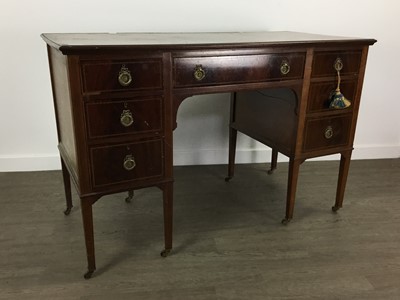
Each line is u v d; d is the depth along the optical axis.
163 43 1.18
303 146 1.55
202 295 1.23
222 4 1.96
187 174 2.14
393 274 1.36
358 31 2.13
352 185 2.05
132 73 1.14
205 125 2.19
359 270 1.37
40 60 1.90
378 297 1.25
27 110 1.98
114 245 1.48
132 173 1.25
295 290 1.27
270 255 1.44
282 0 2.01
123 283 1.28
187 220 1.67
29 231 1.55
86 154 1.16
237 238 1.55
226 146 2.26
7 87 1.92
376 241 1.55
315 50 1.41
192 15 1.96
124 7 1.88
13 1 1.78
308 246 1.51
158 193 1.92
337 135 1.61
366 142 2.40
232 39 1.42
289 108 1.53
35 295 1.21
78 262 1.38
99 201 1.82
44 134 2.05
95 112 1.13
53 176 2.04
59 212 1.71
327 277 1.33
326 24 2.10
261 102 1.71
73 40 1.24
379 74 2.23
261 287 1.28
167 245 1.41
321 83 1.48
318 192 1.96
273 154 2.15
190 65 1.22
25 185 1.94
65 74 1.13
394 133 2.40
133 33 1.74
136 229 1.60
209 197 1.89
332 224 1.67
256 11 2.01
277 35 1.67
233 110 1.94
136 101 1.17
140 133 1.22
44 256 1.40
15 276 1.29
